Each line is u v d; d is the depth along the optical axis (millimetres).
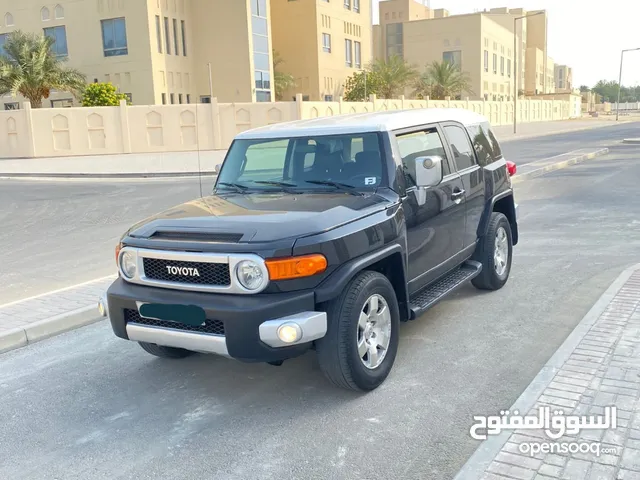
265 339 3869
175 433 4059
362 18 59062
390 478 3408
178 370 5102
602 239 8961
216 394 4609
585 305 6102
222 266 4020
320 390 4547
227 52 42812
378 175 4812
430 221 5219
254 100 43062
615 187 14219
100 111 32250
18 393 4824
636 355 4496
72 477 3615
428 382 4562
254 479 3475
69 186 19922
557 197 13258
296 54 52469
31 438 4109
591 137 36125
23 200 16516
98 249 9977
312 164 5051
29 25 41969
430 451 3654
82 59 40844
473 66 69812
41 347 5824
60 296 7020
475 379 4578
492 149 6820
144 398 4617
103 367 5258
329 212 4266
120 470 3658
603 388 4027
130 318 4430
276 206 4512
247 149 5402
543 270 7426
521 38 87938
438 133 5695
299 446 3793
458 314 6008
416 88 61312
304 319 3887
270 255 3893
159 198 15906
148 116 32562
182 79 42344
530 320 5758
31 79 35594
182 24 42469
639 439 3432
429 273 5270
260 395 4539
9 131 32406
